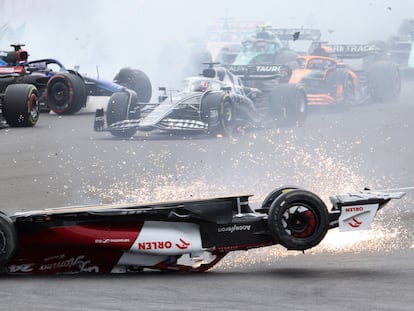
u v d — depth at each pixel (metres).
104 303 14.63
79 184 31.66
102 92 62.66
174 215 17.17
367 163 35.56
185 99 48.19
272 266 18.25
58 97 60.28
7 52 57.22
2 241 16.55
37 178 33.16
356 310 13.96
